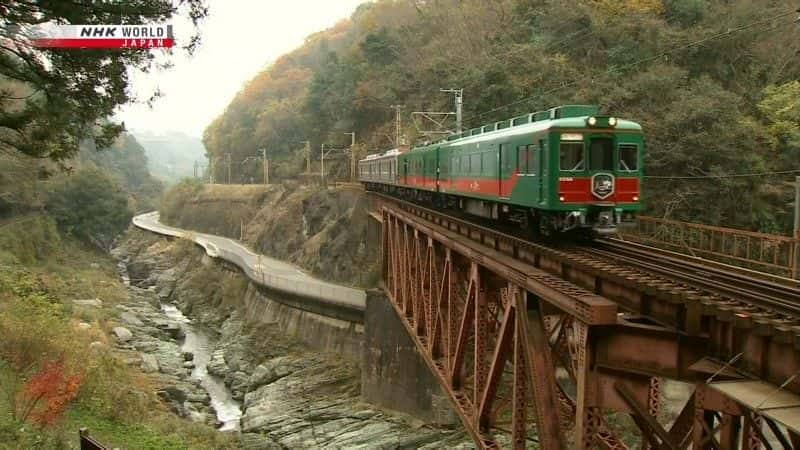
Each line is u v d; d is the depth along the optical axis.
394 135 62.72
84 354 26.95
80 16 13.34
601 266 10.68
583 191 15.89
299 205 71.56
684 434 8.09
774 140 31.67
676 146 31.94
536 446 23.41
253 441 29.45
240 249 78.94
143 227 101.81
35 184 62.19
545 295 10.06
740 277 12.13
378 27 84.00
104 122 19.78
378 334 32.69
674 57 39.03
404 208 30.03
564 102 39.69
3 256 48.00
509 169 18.95
